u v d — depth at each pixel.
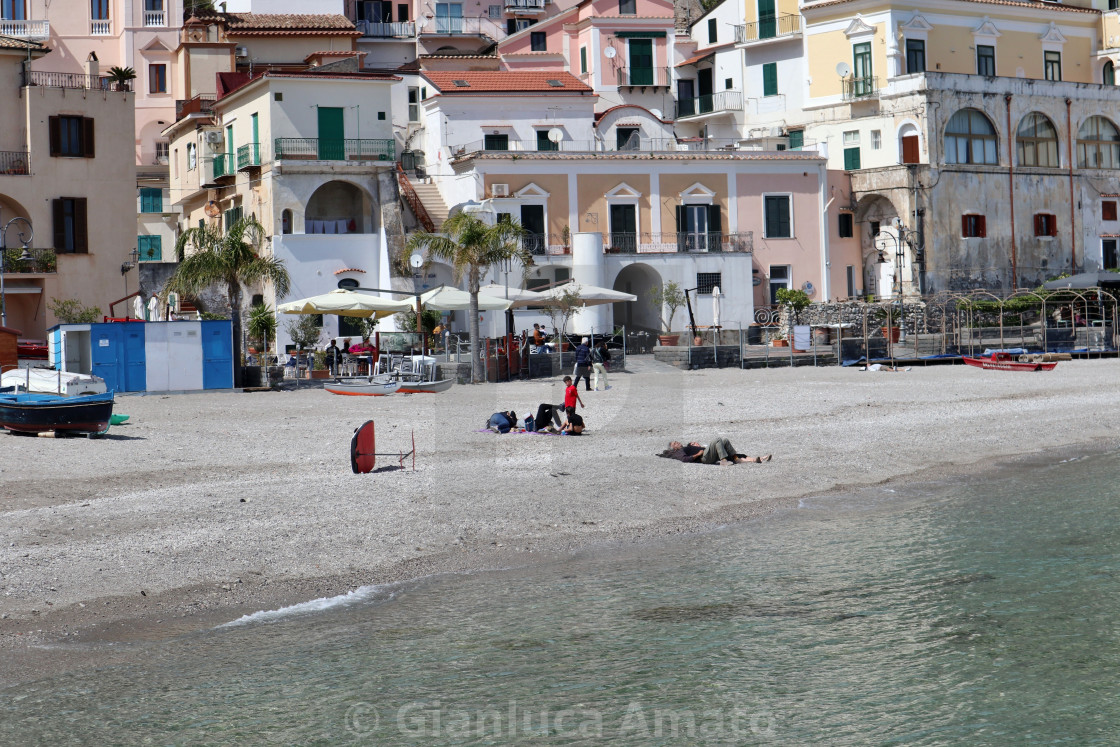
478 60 108.62
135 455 33.78
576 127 90.94
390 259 76.44
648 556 23.28
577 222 84.06
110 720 15.09
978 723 15.47
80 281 75.56
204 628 18.66
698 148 97.62
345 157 79.25
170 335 55.94
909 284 89.88
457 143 88.31
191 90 99.50
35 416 37.56
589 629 18.66
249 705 15.56
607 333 75.69
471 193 82.56
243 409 47.22
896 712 15.71
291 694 15.92
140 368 55.41
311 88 78.88
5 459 32.72
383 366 62.44
